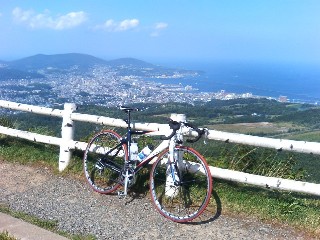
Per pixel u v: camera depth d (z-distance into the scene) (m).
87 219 4.55
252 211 4.68
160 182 5.23
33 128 7.78
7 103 6.67
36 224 4.31
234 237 4.21
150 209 4.84
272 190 5.03
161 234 4.25
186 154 5.41
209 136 4.84
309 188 4.39
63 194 5.27
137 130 5.23
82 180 5.72
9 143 7.05
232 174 4.75
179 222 4.50
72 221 4.49
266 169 5.44
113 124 5.46
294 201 4.75
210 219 4.59
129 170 5.00
